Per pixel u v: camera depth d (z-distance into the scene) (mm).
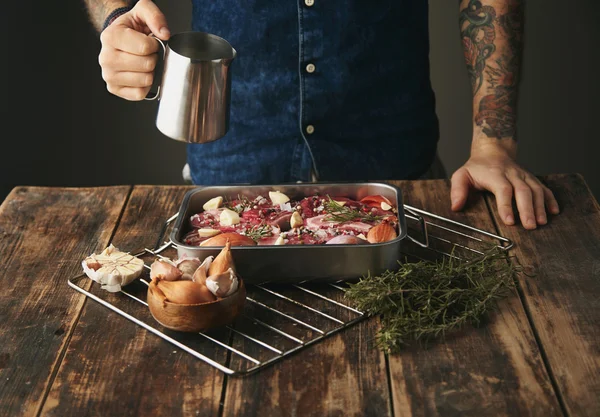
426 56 1878
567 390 1019
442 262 1300
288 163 1843
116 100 2898
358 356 1093
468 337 1132
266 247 1207
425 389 1025
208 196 1462
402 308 1144
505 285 1233
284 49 1738
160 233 1466
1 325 1176
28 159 2924
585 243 1403
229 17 1749
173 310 1102
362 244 1213
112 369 1074
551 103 3023
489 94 1722
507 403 998
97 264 1272
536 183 1572
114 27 1377
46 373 1066
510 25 1710
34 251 1404
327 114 1788
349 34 1729
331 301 1217
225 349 1111
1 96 2818
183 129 1321
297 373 1061
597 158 3086
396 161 1862
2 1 2713
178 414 988
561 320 1169
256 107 1796
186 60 1273
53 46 2801
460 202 1540
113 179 3018
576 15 2893
